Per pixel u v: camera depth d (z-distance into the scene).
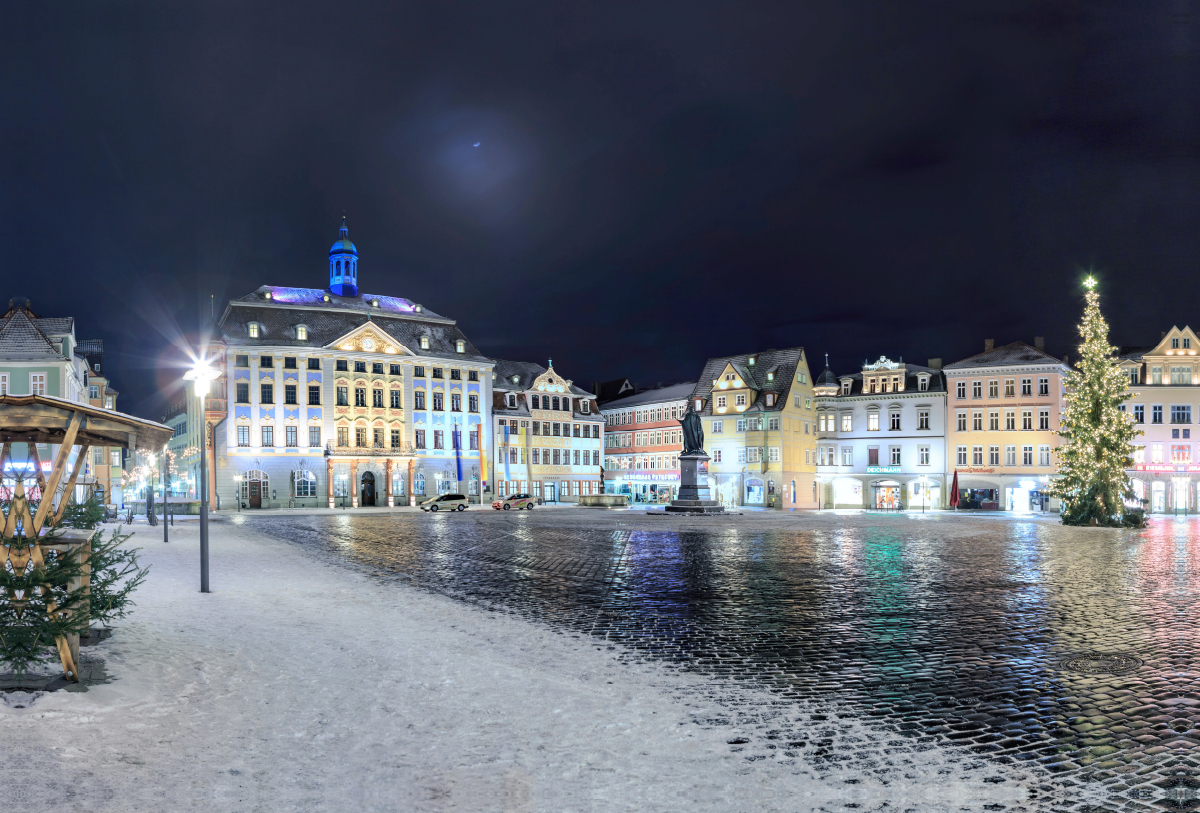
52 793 5.89
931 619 13.85
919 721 7.95
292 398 76.06
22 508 8.71
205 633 12.09
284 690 8.94
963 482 78.94
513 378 93.62
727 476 86.19
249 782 6.24
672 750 7.04
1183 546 31.38
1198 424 73.25
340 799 5.93
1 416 9.05
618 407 101.75
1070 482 48.28
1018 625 13.27
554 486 93.00
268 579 19.25
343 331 80.06
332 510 70.94
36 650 8.55
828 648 11.42
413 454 80.94
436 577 19.86
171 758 6.71
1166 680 9.59
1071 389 51.72
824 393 86.75
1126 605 15.48
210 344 75.50
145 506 55.38
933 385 81.75
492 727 7.67
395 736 7.39
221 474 72.56
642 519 50.62
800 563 23.30
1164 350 74.31
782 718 8.01
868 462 84.19
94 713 7.76
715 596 16.59
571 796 6.01
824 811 5.75
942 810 5.78
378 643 11.61
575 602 15.77
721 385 87.56
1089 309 49.62
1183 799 5.99
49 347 57.44
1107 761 6.81
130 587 9.65
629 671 10.00
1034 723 7.88
